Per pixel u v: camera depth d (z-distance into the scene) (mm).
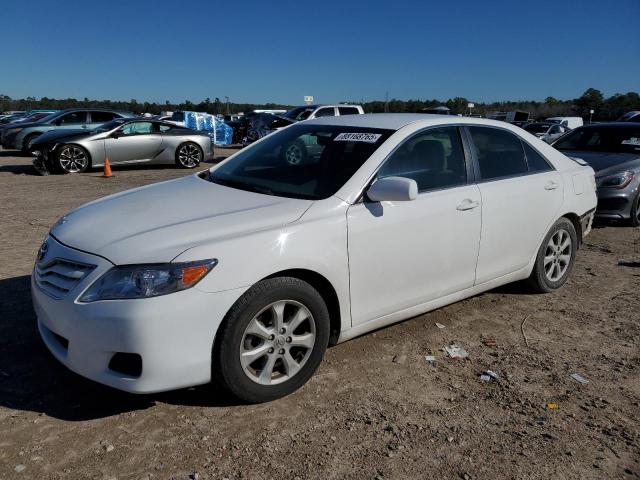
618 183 7754
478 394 3420
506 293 5152
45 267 3219
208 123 23125
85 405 3174
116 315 2791
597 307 4875
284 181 3807
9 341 3891
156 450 2803
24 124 18250
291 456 2789
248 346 3109
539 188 4672
